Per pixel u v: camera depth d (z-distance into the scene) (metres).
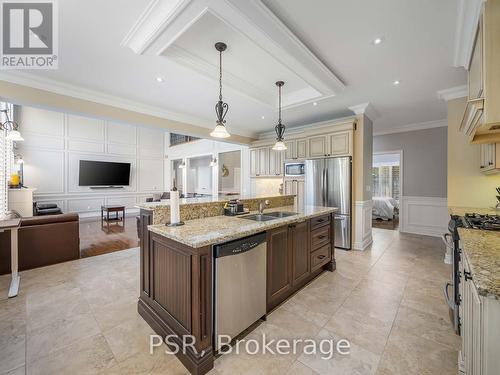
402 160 5.54
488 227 1.74
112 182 8.09
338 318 2.05
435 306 2.24
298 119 4.80
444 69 2.68
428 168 5.23
